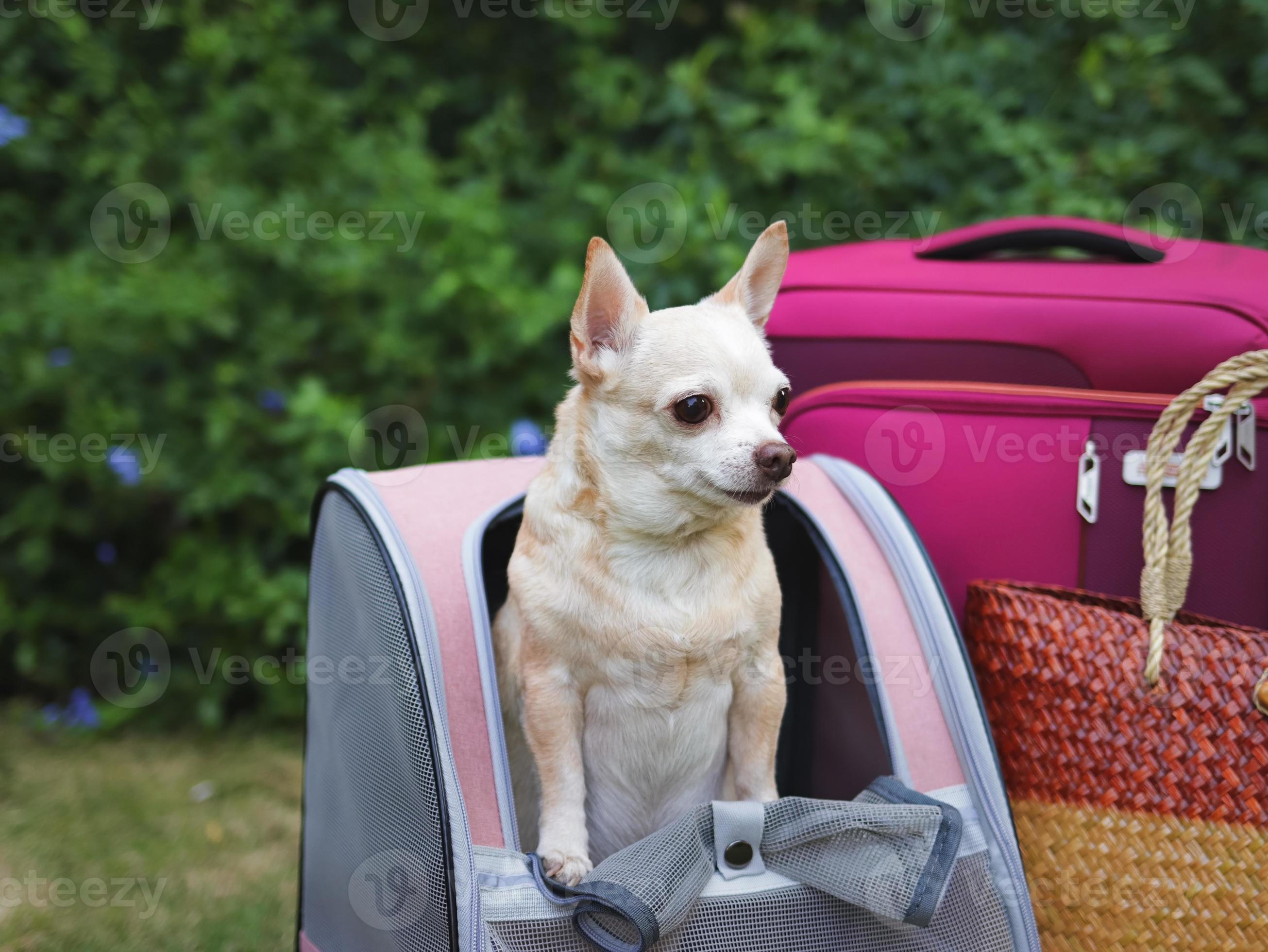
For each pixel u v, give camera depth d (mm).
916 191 3338
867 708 1970
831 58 3395
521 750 1846
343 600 1784
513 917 1436
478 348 3324
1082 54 3236
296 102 3375
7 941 2238
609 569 1622
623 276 1686
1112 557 1952
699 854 1503
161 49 3613
